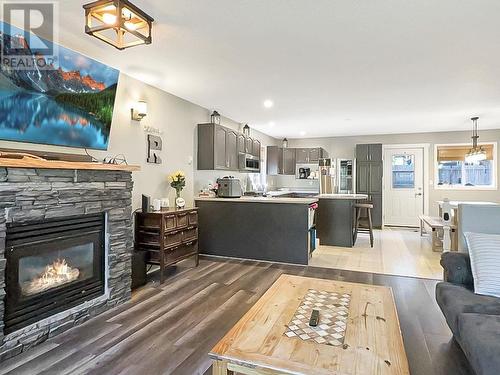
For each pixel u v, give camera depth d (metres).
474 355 1.47
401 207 8.08
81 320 2.57
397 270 4.14
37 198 2.28
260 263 4.48
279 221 4.55
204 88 4.17
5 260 2.07
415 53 3.00
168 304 2.96
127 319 2.64
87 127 3.00
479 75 3.62
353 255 4.96
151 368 1.96
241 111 5.54
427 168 7.82
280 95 4.51
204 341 2.29
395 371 1.23
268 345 1.42
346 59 3.15
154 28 2.51
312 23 2.43
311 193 7.95
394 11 2.26
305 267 4.27
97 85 3.04
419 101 4.78
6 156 2.12
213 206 4.91
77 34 2.64
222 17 2.34
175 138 4.55
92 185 2.73
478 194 7.48
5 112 2.30
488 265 2.08
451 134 7.64
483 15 2.30
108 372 1.91
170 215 3.72
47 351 2.15
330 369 1.24
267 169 8.23
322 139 8.71
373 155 7.88
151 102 4.06
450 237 4.98
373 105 5.07
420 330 2.46
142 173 3.95
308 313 1.74
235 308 2.87
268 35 2.64
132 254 3.34
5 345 2.05
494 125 6.85
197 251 4.30
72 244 2.58
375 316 1.70
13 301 2.16
